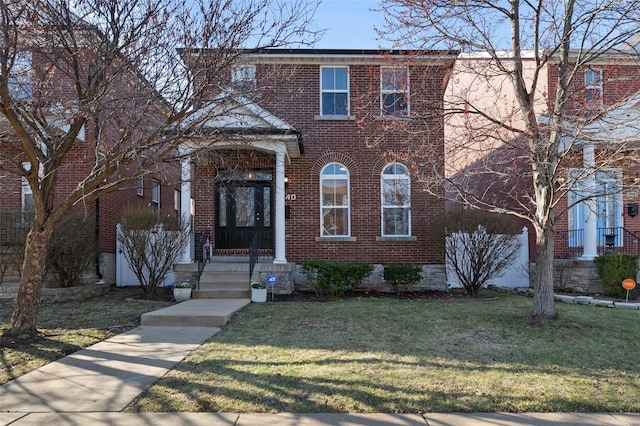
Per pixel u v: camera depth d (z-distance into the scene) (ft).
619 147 22.84
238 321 25.38
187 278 36.37
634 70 30.12
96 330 23.73
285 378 15.56
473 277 37.11
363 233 40.88
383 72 37.91
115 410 13.26
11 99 19.81
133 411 13.21
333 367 16.66
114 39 20.02
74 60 20.90
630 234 39.42
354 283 36.09
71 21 20.95
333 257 40.63
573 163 25.54
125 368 17.07
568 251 41.27
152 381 15.61
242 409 13.25
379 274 40.11
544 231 24.49
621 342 20.36
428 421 12.50
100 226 40.81
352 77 41.01
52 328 24.31
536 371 16.38
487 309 28.40
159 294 36.42
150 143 21.90
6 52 18.86
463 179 31.37
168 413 13.06
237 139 23.75
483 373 16.08
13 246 34.76
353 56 40.14
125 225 35.70
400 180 41.22
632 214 40.83
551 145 23.16
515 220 41.52
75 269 35.88
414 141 34.24
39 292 22.54
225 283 34.73
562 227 41.47
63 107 21.59
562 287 39.32
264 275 36.22
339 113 41.39
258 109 31.94
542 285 24.47
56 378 16.03
